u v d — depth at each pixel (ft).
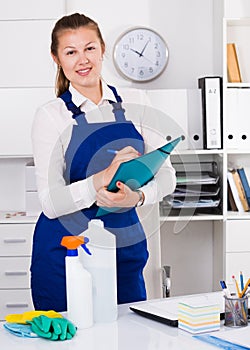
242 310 5.80
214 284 13.17
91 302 5.79
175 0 12.89
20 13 11.95
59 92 7.66
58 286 7.43
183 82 13.00
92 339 5.45
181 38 12.93
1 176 13.12
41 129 7.15
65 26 7.09
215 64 12.77
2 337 5.57
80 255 5.87
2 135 12.15
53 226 7.47
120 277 7.28
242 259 11.97
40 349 5.23
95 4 12.88
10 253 11.82
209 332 5.61
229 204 12.68
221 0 12.04
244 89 12.21
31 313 5.92
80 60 7.09
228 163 13.15
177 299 6.61
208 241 13.33
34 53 12.02
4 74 12.05
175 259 13.30
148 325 5.83
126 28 12.92
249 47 12.94
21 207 13.16
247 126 12.27
